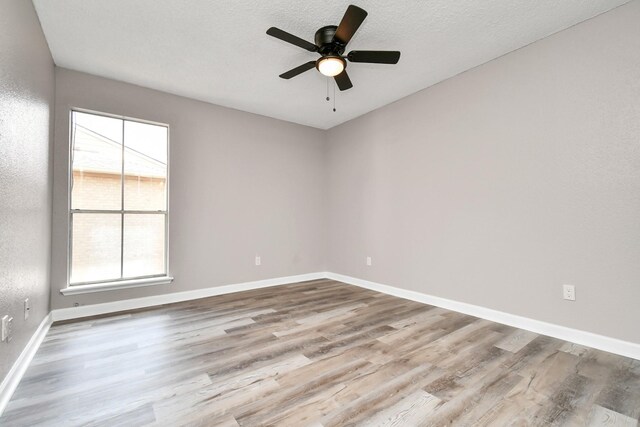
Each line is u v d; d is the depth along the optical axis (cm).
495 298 289
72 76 305
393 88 355
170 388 176
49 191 276
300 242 478
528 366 201
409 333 260
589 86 233
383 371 196
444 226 334
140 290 337
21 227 192
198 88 352
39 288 239
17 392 171
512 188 277
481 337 250
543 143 258
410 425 145
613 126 222
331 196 498
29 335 211
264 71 314
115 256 331
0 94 155
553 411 155
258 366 202
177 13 227
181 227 367
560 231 248
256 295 389
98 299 312
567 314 244
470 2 216
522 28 245
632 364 203
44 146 253
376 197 419
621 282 218
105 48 271
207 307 335
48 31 245
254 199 430
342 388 176
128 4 217
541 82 259
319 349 228
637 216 212
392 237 396
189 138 375
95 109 316
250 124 428
